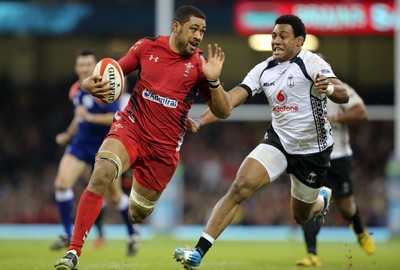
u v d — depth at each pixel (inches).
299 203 1179.3
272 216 3161.9
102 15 3376.0
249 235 2819.9
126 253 1648.6
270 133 1136.2
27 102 4057.6
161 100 1059.9
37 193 3535.9
